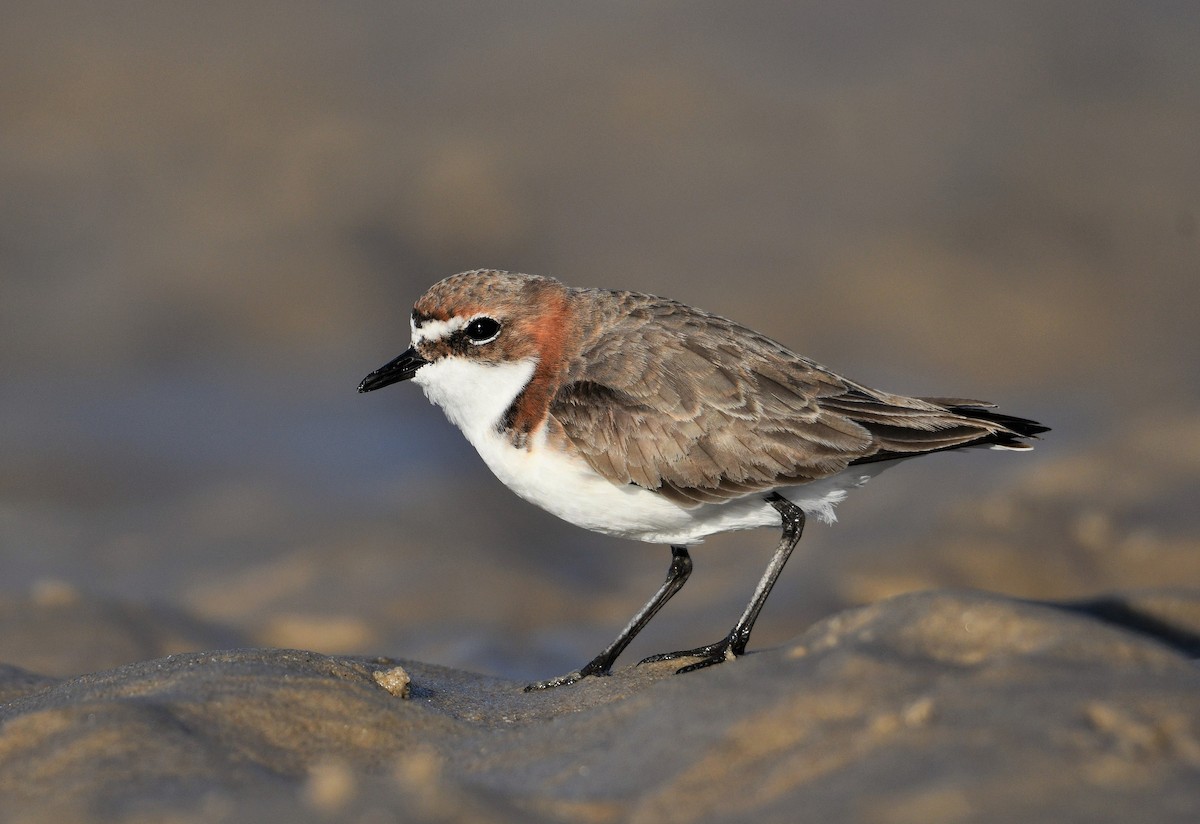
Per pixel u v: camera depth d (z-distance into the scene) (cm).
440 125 2509
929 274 2166
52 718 576
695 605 1294
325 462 1697
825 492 819
